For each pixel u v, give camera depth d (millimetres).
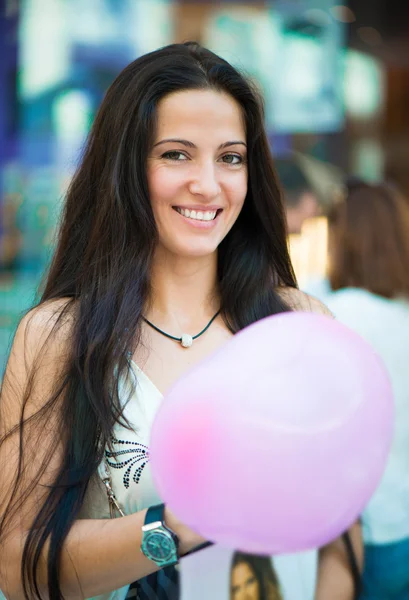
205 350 1399
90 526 1178
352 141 6637
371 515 1756
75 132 6172
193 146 1280
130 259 1335
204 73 1299
